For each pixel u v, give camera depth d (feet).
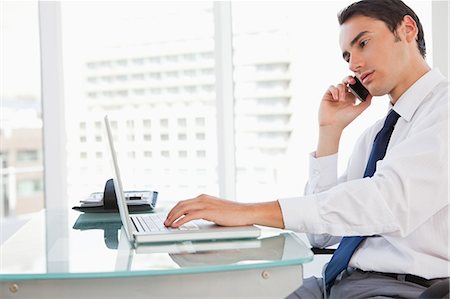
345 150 10.01
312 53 10.43
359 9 5.54
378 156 5.51
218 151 10.58
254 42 10.69
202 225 4.84
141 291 3.85
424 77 5.41
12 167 13.34
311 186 6.29
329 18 10.28
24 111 12.48
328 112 6.28
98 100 11.73
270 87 10.72
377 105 9.78
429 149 4.79
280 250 4.11
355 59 5.58
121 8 11.66
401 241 5.03
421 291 4.70
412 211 4.75
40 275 3.66
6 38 11.84
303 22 10.43
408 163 4.78
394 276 5.08
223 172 10.56
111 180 6.54
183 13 11.48
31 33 11.75
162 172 11.56
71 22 11.61
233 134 10.66
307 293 5.47
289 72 10.59
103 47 11.75
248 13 10.66
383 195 4.73
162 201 7.36
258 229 4.53
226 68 10.50
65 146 10.98
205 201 4.81
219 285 3.86
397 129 5.47
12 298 3.82
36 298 3.82
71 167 11.62
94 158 11.69
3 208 13.44
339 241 6.21
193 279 3.85
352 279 5.25
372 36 5.47
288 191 10.85
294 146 10.73
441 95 5.23
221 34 10.41
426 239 4.94
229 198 10.61
